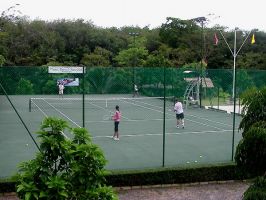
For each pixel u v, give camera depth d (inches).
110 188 170.2
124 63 2000.5
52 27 2333.9
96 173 166.9
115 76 1285.7
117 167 470.3
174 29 2287.2
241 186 436.1
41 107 1145.4
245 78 1121.4
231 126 839.1
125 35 2492.6
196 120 933.2
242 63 2026.3
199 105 1184.2
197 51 2094.0
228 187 432.5
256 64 1993.1
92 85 1268.5
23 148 581.9
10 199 372.2
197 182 440.8
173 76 1234.6
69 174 167.5
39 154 167.9
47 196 156.3
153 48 2347.4
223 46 2164.1
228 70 1184.8
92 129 781.9
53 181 157.8
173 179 432.5
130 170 431.5
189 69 1210.6
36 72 1169.4
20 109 1090.1
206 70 1189.1
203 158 527.2
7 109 1087.6
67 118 939.3
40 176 161.6
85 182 164.6
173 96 1169.4
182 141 660.1
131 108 1160.8
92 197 164.1
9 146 596.7
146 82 1305.4
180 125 850.8
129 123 878.4
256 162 269.9
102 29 2551.7
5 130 754.2
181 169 435.8
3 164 481.7
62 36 2316.7
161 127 822.5
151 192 410.0
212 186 435.5
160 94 1300.4
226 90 1199.6
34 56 1999.3
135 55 1988.2
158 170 430.3
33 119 914.1
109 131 761.0
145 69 1296.8
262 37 2352.4
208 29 2304.4
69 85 1241.4
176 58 2084.2
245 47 2231.8
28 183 159.0
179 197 396.2
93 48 2338.8
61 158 168.6
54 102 1255.5
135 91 1302.9
